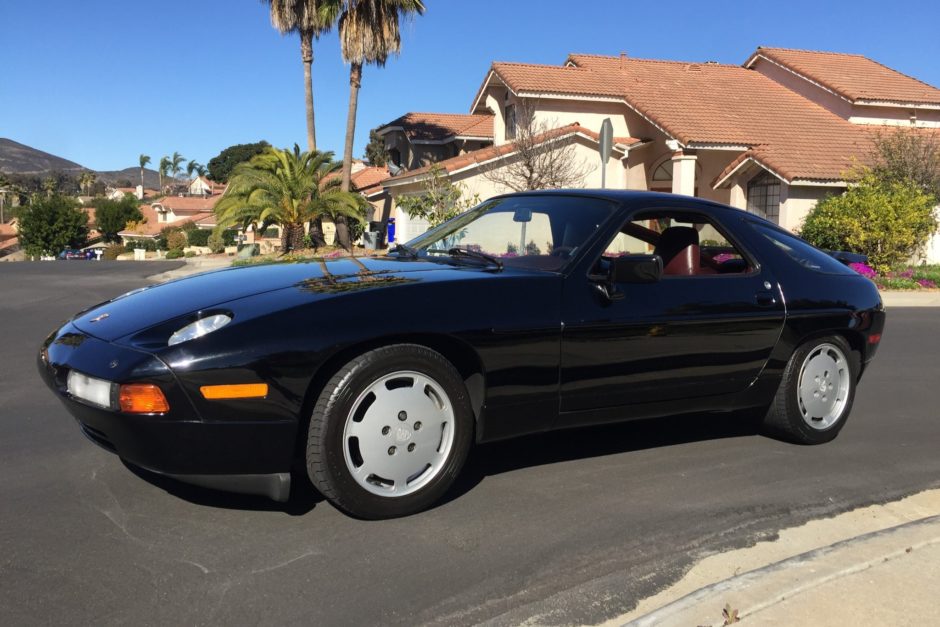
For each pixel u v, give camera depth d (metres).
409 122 28.09
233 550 3.12
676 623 2.55
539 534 3.36
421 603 2.77
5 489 3.73
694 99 21.16
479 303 3.47
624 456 4.45
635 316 3.83
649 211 4.19
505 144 20.61
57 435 4.64
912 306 12.70
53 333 3.72
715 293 4.14
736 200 19.39
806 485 4.06
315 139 27.20
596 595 2.86
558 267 3.82
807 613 2.63
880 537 3.20
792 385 4.53
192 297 3.48
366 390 3.22
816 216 16.38
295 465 3.39
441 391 3.39
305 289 3.43
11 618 2.59
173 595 2.77
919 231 15.62
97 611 2.65
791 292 4.44
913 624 2.57
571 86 20.62
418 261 4.14
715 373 4.18
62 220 59.03
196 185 115.81
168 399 2.96
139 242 60.00
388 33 23.83
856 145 19.38
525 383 3.58
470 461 4.30
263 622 2.62
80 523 3.35
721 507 3.73
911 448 4.77
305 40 26.30
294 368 3.07
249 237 44.47
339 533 3.30
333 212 24.89
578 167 19.86
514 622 2.67
